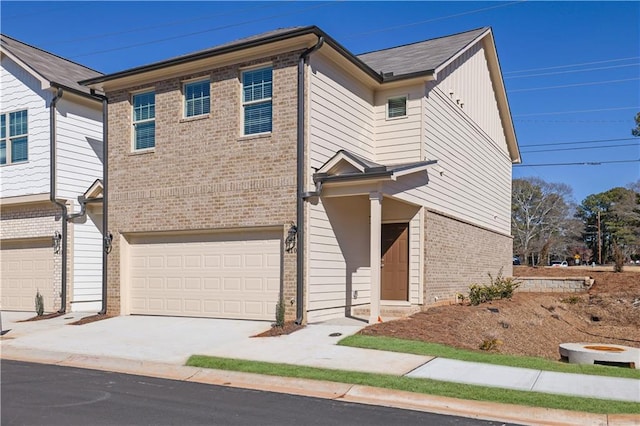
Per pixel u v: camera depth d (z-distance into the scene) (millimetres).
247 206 15047
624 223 70312
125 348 12633
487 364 10531
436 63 17734
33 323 16828
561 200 71375
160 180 16562
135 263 17172
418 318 14750
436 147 18188
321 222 14812
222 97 15617
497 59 24766
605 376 9781
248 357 11242
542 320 18875
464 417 7773
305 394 9016
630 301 22531
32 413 7562
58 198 19141
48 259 19703
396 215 17234
